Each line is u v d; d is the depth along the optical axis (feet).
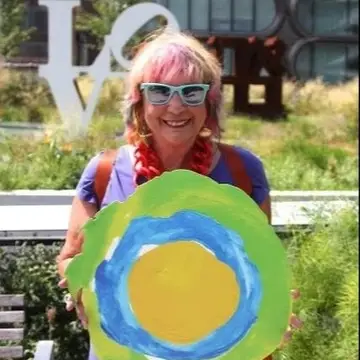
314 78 41.22
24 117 31.71
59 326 13.84
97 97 29.73
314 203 17.84
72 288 6.81
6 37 35.96
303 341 12.47
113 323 6.82
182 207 6.84
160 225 6.83
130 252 6.82
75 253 7.31
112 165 7.35
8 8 36.35
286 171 26.40
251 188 7.43
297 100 39.19
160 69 6.91
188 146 7.21
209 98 7.19
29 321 13.82
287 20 41.24
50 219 16.99
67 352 13.85
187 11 40.24
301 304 13.26
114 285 6.81
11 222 16.57
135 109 7.22
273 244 6.82
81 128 27.55
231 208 6.84
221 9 40.73
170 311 6.84
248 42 40.01
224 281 6.85
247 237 6.84
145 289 6.83
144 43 7.57
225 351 6.84
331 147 32.78
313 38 41.55
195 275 6.84
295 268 13.94
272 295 6.83
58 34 30.30
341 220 15.46
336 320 13.34
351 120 35.65
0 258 14.10
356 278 13.80
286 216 17.47
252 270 6.84
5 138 25.58
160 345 6.82
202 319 6.84
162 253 6.83
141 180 7.21
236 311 6.84
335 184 25.13
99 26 34.04
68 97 29.78
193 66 6.93
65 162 23.99
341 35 42.29
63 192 20.80
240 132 34.32
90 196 7.38
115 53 30.35
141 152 7.22
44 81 33.06
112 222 6.80
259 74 39.75
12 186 21.66
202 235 6.84
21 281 13.83
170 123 6.98
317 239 14.66
